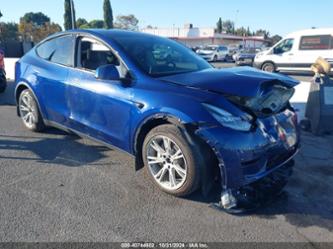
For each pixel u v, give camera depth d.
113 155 4.28
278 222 2.90
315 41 15.16
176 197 3.25
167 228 2.78
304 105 6.19
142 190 3.39
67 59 4.27
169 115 3.04
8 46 27.98
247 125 2.95
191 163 2.98
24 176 3.65
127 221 2.86
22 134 5.04
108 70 3.38
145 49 3.87
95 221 2.85
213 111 2.88
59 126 4.52
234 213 2.99
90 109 3.87
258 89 2.90
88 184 3.50
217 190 3.37
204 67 4.05
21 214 2.91
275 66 16.47
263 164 3.09
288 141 3.38
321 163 4.29
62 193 3.30
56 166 3.93
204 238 2.66
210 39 63.28
